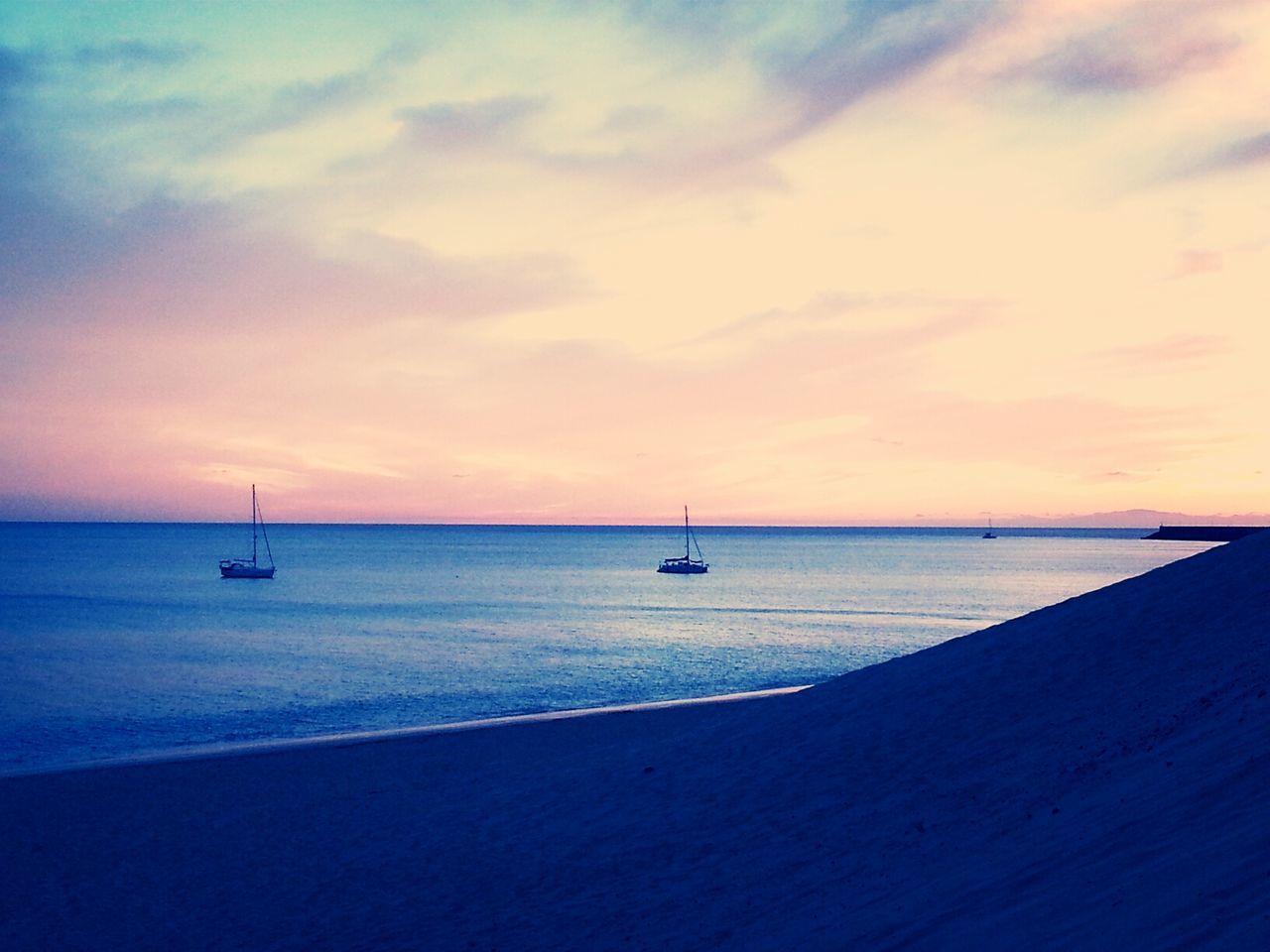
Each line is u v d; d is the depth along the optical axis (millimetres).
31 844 15938
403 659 50406
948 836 9984
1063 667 14570
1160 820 7551
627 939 9641
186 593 108125
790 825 11984
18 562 180375
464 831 14641
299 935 11219
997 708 13898
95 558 198875
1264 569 15570
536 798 15891
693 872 11211
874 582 133625
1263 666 11203
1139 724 11273
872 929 7719
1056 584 126938
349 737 27250
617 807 14336
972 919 7070
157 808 18344
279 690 39531
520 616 79875
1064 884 7055
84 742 28797
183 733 30188
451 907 11500
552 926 10438
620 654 52875
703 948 8883
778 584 130125
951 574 155625
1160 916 5660
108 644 58281
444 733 26766
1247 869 5793
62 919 12398
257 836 15836
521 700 36844
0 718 33125
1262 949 4641
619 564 197000
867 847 10531
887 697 16047
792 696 18719
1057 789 10164
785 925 8805
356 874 13258
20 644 58188
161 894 13164
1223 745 8789
